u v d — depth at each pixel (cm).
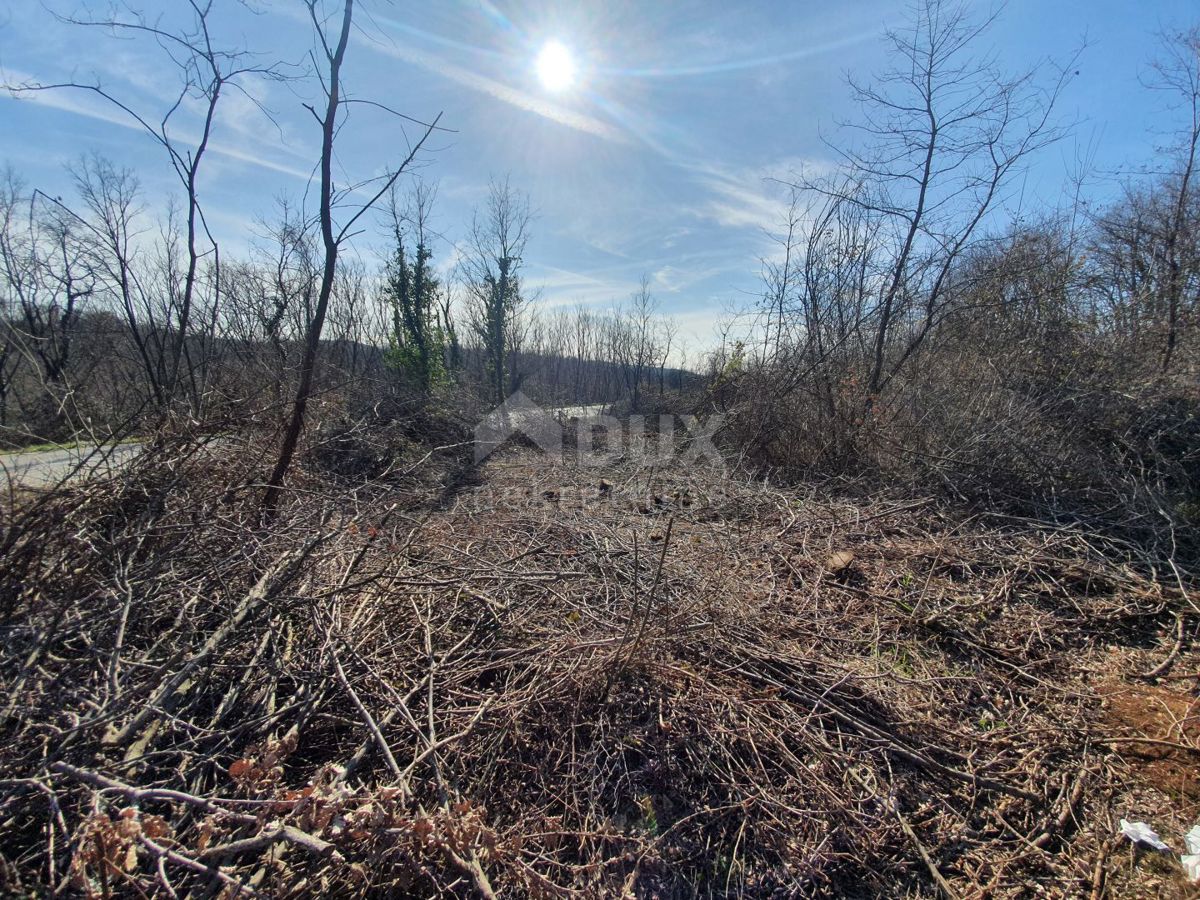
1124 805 205
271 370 557
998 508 499
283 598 261
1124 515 445
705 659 279
